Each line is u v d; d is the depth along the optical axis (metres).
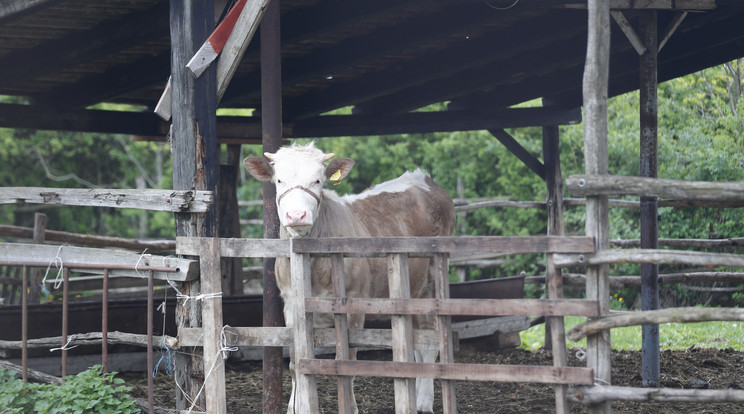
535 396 6.23
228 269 8.80
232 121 8.84
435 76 7.70
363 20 6.07
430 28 6.48
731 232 10.98
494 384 6.78
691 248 8.44
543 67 7.50
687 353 8.10
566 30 6.47
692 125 11.99
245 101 9.21
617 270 12.54
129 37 6.22
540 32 6.68
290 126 9.42
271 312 4.96
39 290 8.45
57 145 21.09
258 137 8.93
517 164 15.87
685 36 7.08
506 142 9.11
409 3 5.77
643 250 3.62
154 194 4.61
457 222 16.30
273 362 4.86
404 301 4.08
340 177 4.87
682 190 3.59
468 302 3.95
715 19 6.47
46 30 6.53
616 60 7.63
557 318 3.82
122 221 22.12
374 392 6.51
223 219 9.18
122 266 4.69
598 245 3.75
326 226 4.88
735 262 3.45
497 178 16.61
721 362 7.50
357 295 4.98
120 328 6.77
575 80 8.12
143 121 8.75
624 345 8.90
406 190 6.15
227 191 9.23
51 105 8.73
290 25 6.43
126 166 22.62
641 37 5.90
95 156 22.27
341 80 8.68
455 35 7.05
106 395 4.57
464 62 7.36
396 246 4.09
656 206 5.98
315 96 9.12
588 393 3.75
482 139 16.64
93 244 8.54
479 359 8.23
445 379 4.04
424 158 17.98
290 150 4.50
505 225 15.99
